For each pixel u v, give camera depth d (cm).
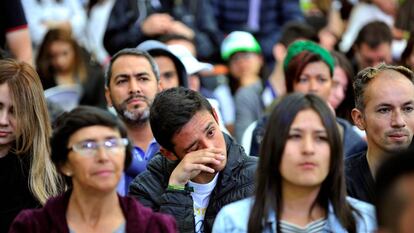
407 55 1673
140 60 1341
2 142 1142
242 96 1794
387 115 1135
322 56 1489
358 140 1376
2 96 1143
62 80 1866
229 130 1922
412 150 753
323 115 935
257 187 952
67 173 934
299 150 929
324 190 956
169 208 1061
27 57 1584
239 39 1967
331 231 952
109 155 913
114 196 935
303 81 1491
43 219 935
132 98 1324
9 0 1556
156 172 1141
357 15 2297
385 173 753
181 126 1070
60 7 2186
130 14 2041
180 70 1482
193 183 1099
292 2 2258
